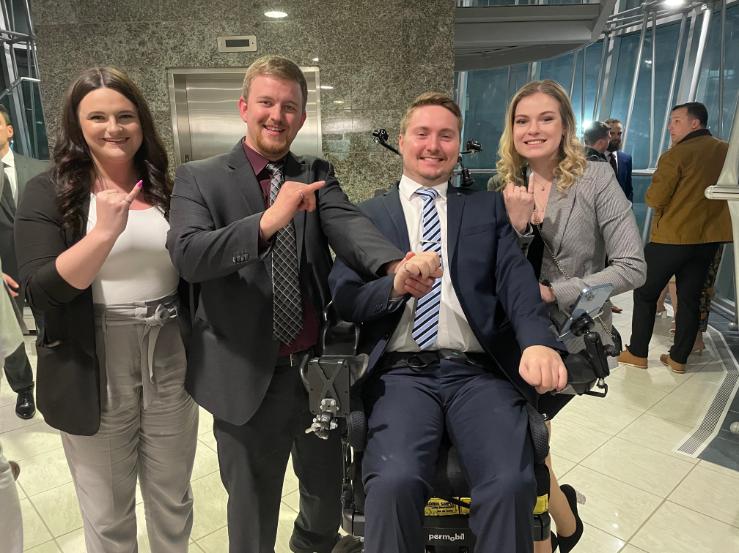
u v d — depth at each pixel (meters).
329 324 1.47
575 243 1.67
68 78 4.32
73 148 1.43
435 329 1.44
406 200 1.56
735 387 3.73
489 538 1.14
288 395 1.58
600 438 3.03
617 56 8.46
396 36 4.29
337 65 4.34
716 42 6.57
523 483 1.15
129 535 1.61
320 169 1.61
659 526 2.27
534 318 1.33
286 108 1.45
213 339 1.49
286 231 1.51
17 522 1.48
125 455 1.54
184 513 1.71
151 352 1.49
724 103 6.41
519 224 1.52
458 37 5.67
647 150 8.08
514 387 1.41
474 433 1.28
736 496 2.49
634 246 1.62
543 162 1.74
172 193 1.46
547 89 1.66
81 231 1.39
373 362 1.40
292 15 4.26
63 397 1.41
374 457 1.23
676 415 3.32
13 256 3.46
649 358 4.32
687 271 3.85
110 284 1.43
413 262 1.20
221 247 1.24
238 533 1.63
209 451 2.93
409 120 1.53
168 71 4.32
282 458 1.64
